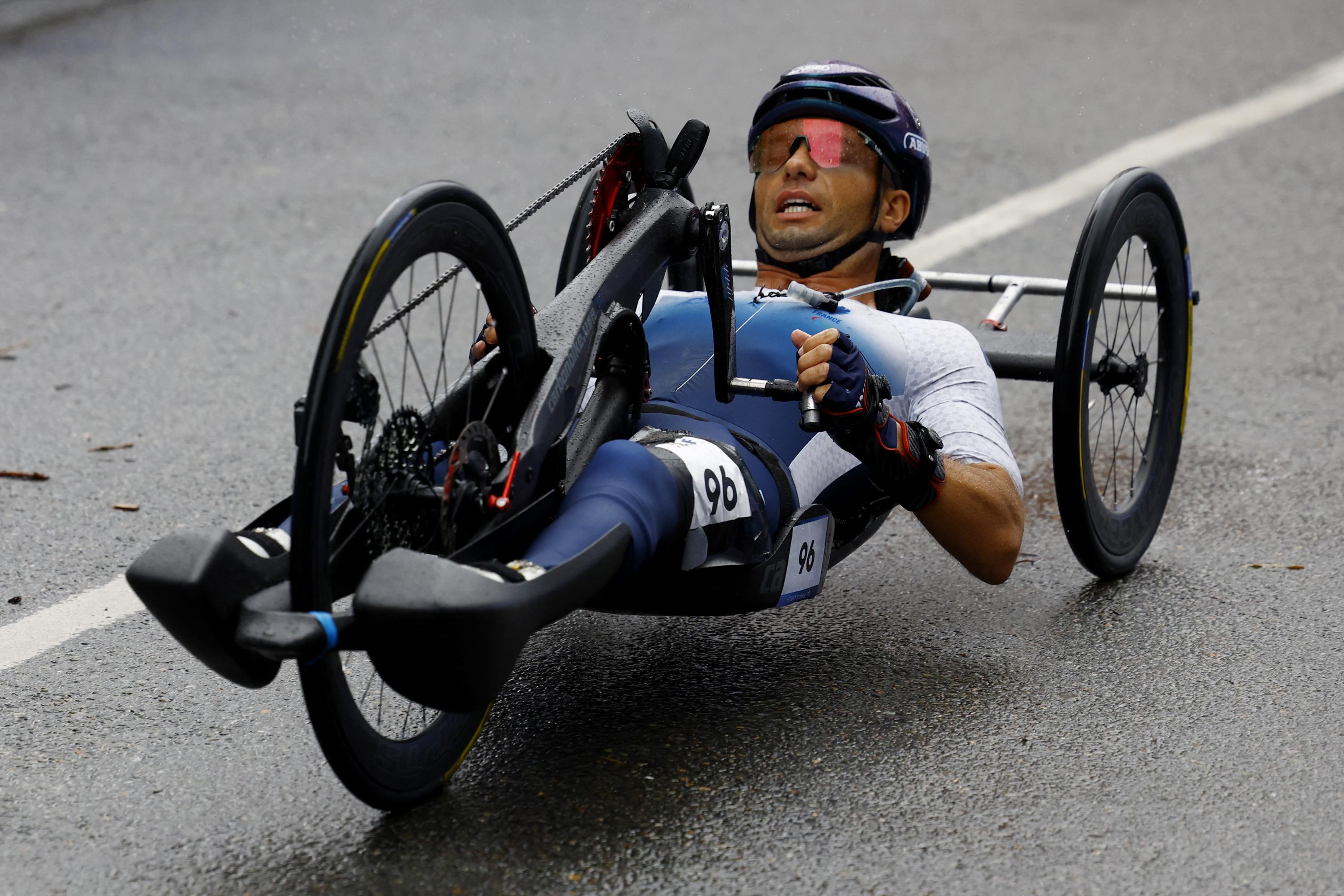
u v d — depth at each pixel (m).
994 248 23.56
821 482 10.94
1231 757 9.80
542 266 22.61
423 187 8.32
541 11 39.28
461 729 9.38
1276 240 24.06
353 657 11.12
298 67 34.25
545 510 9.09
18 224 24.61
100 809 9.25
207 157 28.12
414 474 8.61
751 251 23.36
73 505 14.51
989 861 8.65
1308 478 15.10
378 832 8.93
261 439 16.45
